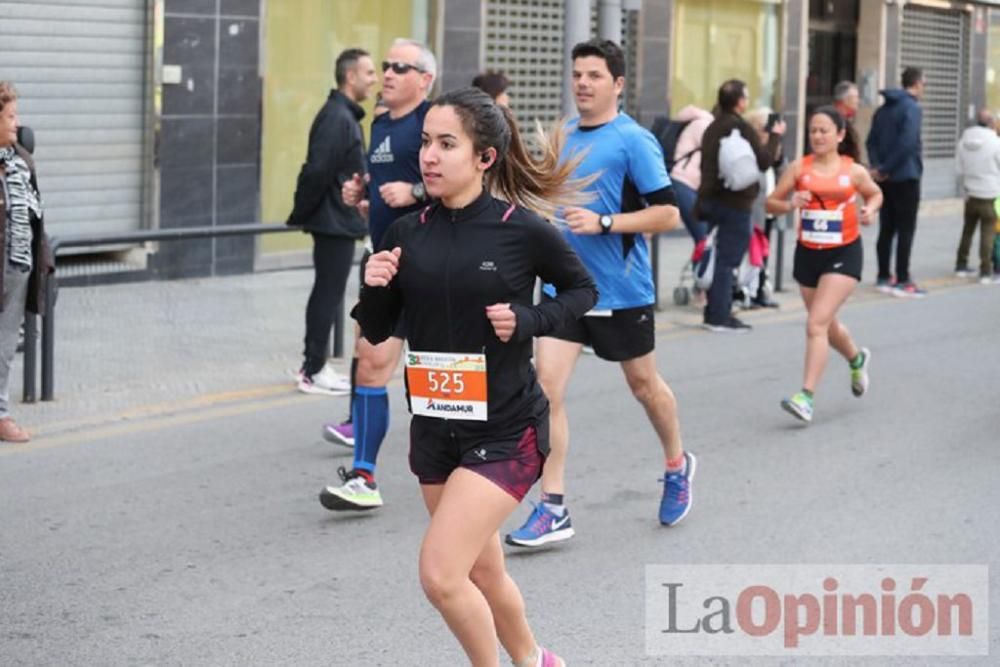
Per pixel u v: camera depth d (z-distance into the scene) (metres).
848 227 13.33
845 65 33.25
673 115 27.59
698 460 12.34
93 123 19.34
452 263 6.68
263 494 11.10
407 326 6.87
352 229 14.00
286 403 14.00
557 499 9.90
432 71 10.80
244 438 12.72
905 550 9.98
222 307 18.59
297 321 17.91
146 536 10.02
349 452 12.37
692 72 27.94
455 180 6.68
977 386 15.56
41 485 11.12
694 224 19.84
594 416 13.86
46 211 19.03
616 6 18.55
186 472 11.62
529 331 6.57
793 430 13.48
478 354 6.70
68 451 12.08
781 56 29.61
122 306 18.34
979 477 11.90
